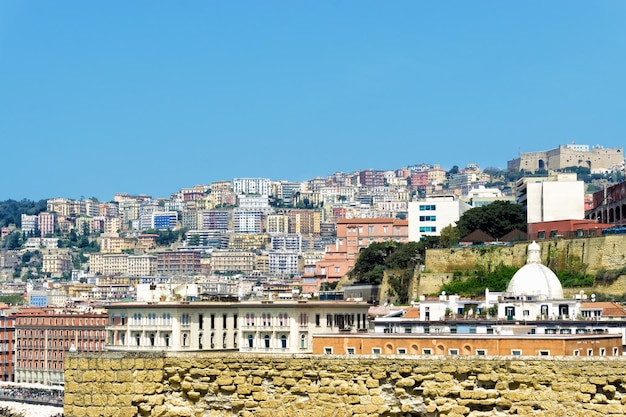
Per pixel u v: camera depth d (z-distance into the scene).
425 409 86.12
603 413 82.56
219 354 91.00
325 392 88.50
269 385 90.00
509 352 185.88
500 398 84.81
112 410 90.06
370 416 87.25
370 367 87.81
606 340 193.00
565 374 83.69
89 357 91.00
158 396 90.75
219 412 90.44
